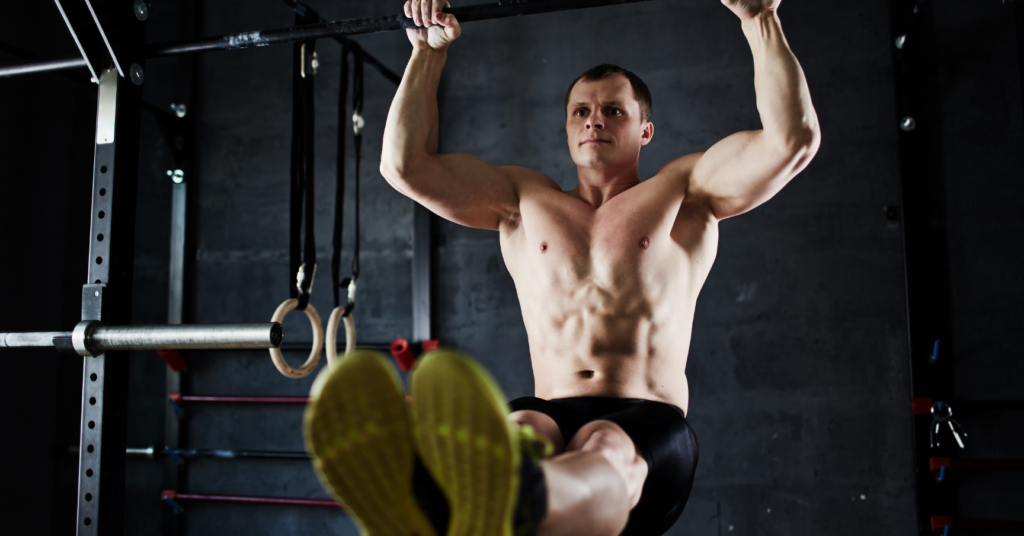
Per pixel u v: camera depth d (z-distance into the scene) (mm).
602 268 1515
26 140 3244
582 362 1486
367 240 3568
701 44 3303
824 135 3131
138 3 1941
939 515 2801
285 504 3365
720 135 3234
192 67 3865
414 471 882
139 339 1731
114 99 1870
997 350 2883
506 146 3441
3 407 3066
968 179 2980
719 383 3100
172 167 3887
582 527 955
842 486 2943
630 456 1151
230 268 3723
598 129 1616
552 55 3445
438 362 774
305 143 2105
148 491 3678
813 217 3100
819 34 3186
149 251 3842
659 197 1558
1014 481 2812
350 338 2209
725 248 3166
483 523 793
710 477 3059
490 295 3369
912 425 2918
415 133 1553
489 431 769
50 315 3320
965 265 2947
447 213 1661
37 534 3184
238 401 3469
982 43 3029
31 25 3320
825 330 3031
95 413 1789
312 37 1790
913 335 2908
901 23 3104
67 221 3439
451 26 1577
